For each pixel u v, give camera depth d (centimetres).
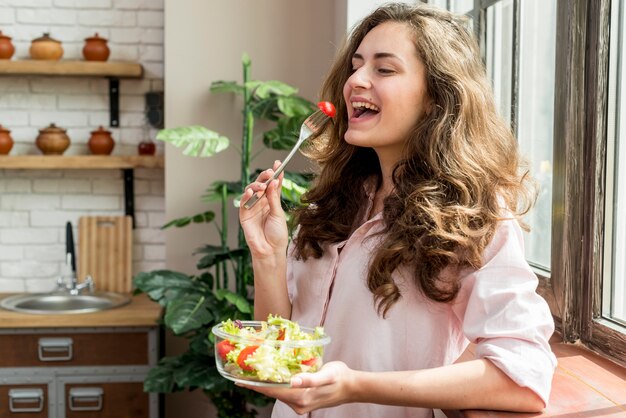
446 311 121
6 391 298
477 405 108
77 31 348
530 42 176
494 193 120
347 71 138
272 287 137
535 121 174
